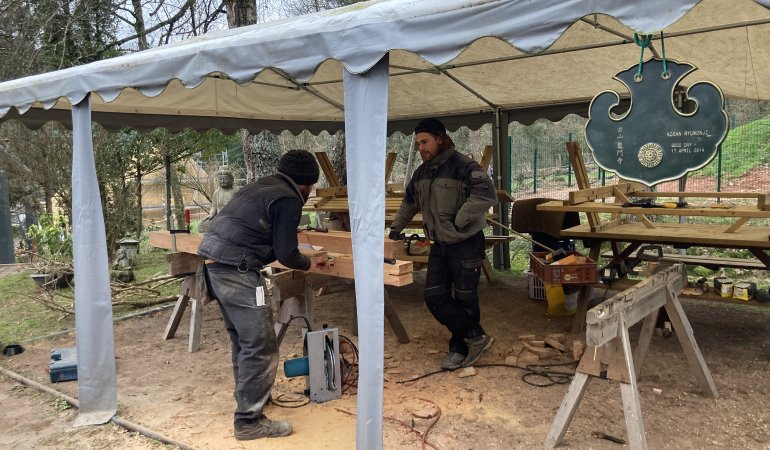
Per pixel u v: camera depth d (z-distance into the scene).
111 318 4.01
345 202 7.14
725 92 6.00
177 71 3.51
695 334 5.16
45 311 7.19
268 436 3.44
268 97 6.77
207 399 4.12
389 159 7.85
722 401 3.75
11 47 11.13
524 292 6.87
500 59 5.30
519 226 6.81
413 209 4.55
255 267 3.36
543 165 11.91
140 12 12.28
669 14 2.07
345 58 2.84
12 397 4.40
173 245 5.14
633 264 5.30
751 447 3.17
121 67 3.79
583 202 5.07
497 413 3.71
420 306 6.48
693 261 5.19
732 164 10.66
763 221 8.96
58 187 11.27
